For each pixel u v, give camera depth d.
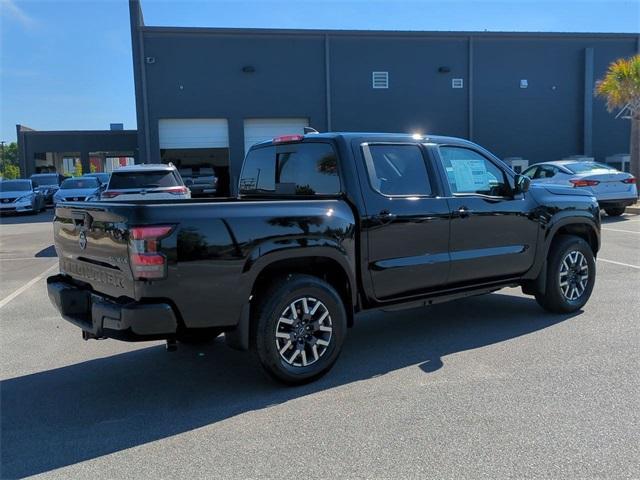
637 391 4.29
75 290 4.69
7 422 4.10
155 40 25.61
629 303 6.93
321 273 4.98
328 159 5.14
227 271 4.23
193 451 3.59
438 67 28.25
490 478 3.16
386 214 5.07
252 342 4.48
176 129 26.36
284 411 4.15
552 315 6.54
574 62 29.66
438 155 5.56
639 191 20.84
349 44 27.27
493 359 5.11
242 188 6.20
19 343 6.03
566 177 15.57
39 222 21.75
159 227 3.98
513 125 29.36
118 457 3.55
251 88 26.58
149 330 3.99
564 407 4.04
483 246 5.76
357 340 5.87
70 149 43.28
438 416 3.96
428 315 6.77
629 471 3.20
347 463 3.38
